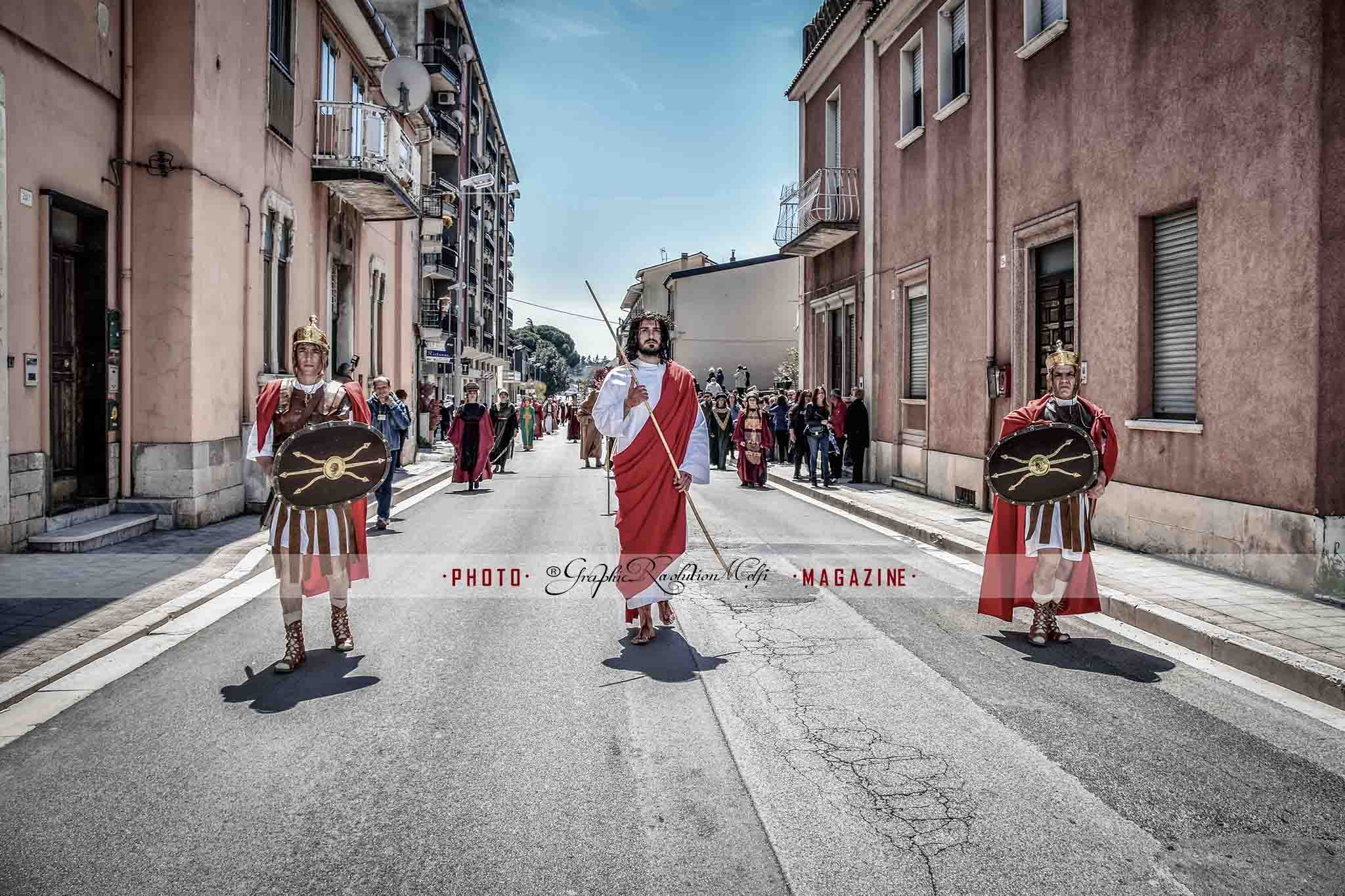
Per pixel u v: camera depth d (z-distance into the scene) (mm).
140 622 6258
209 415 11242
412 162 19344
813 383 22328
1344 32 6941
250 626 6391
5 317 8414
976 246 13266
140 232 10688
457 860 3109
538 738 4234
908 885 2965
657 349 6121
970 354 13461
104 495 10383
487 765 3924
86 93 9883
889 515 12266
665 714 4566
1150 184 9055
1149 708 4715
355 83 18906
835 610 6934
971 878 3012
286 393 5457
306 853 3156
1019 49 11562
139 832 3311
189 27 10695
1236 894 2934
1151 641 6141
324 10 16406
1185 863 3123
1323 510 6973
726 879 2994
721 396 22453
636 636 6066
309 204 15805
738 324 48375
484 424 16625
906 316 16516
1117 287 9625
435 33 45344
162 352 10719
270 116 13672
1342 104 6953
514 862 3096
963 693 4934
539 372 130000
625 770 3873
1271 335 7465
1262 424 7562
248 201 12703
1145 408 9273
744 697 4836
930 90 15062
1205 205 8250
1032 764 3957
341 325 18797
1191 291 8711
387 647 5820
